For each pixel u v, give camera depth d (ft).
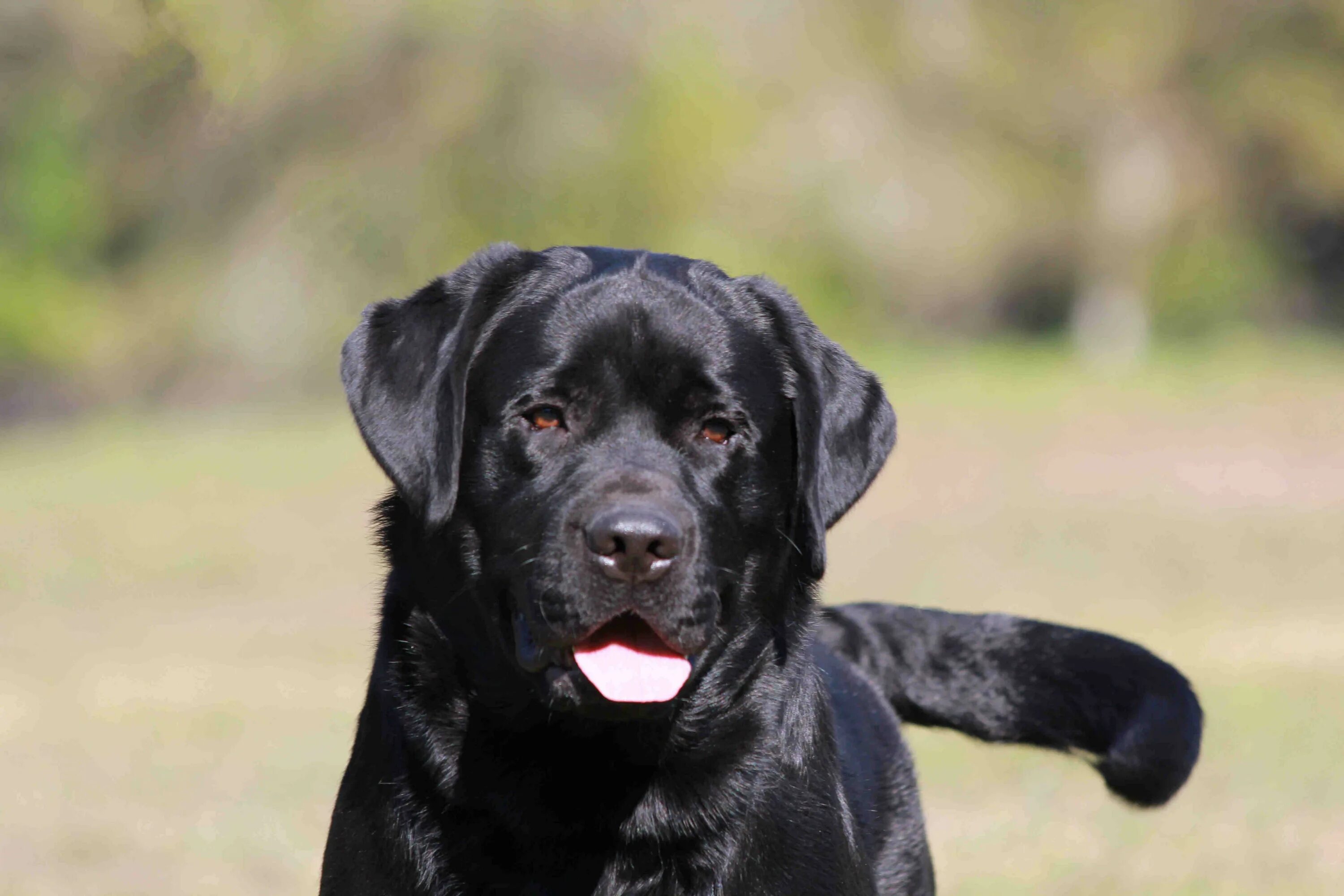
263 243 108.27
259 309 109.60
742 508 14.60
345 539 65.21
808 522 14.80
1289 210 152.05
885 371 118.93
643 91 114.73
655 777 14.20
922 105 140.56
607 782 14.16
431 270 108.27
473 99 107.76
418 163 107.14
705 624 13.61
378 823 14.35
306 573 59.36
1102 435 88.28
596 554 13.23
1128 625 46.32
